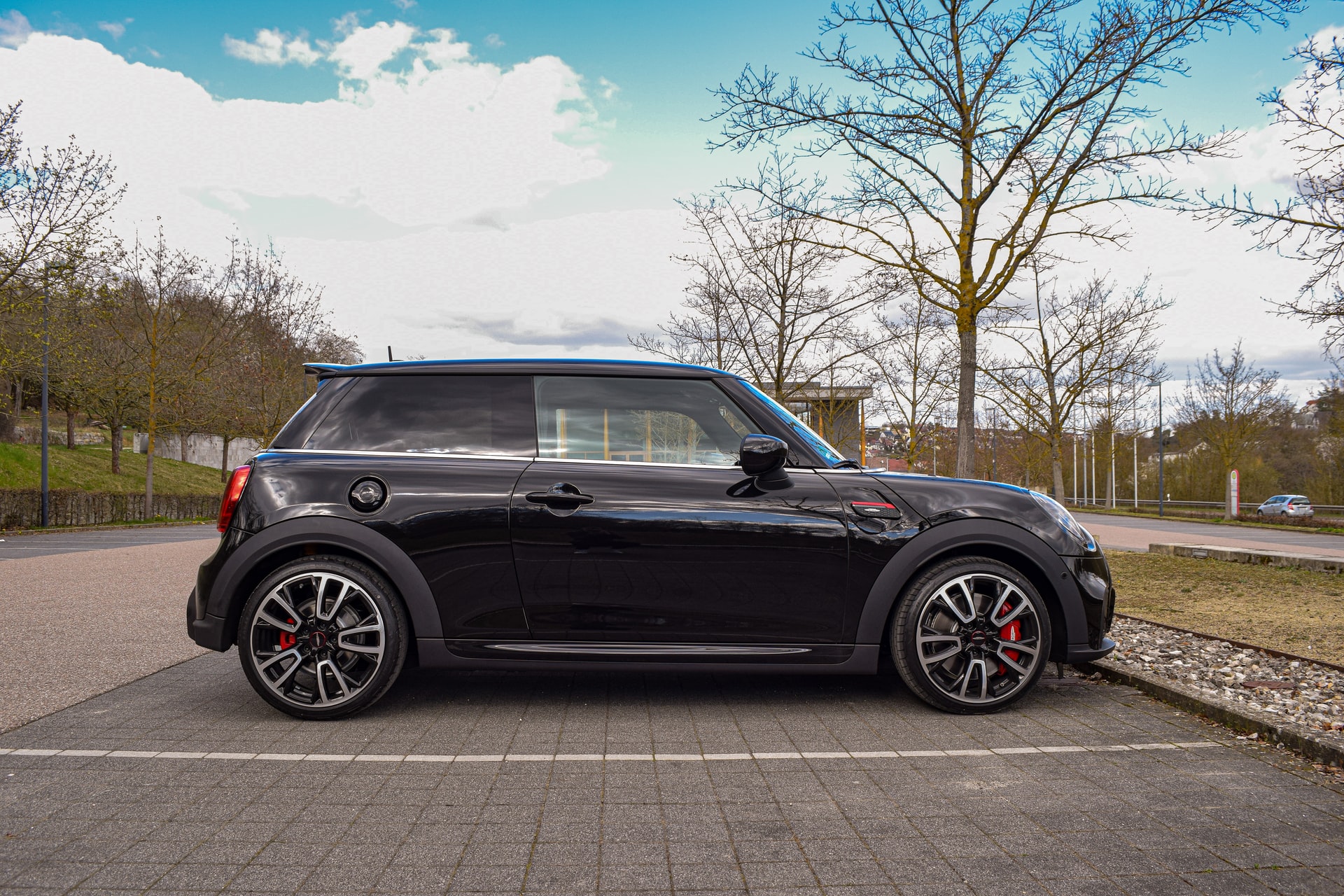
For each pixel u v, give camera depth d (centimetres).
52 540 1788
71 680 414
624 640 354
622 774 288
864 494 364
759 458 343
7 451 3294
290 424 378
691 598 354
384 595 351
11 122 1888
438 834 238
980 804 262
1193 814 255
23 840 232
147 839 233
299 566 349
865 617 358
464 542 351
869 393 1778
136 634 541
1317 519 3334
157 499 3045
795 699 385
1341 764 295
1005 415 2191
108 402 3444
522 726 342
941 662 360
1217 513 4412
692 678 423
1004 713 363
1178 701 373
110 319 2669
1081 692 401
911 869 219
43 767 290
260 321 3012
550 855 226
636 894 205
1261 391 3941
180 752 307
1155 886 209
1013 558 373
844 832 241
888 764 298
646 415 377
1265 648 488
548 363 386
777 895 205
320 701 348
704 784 279
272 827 243
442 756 305
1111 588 376
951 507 365
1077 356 1953
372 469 359
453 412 376
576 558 351
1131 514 4419
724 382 386
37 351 2261
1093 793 272
